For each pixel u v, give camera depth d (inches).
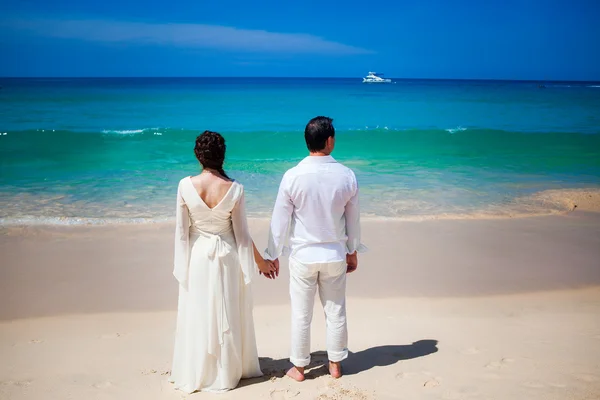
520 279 215.3
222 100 1660.9
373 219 319.6
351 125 1019.3
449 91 2768.2
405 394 119.6
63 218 314.0
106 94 1910.7
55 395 118.8
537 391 119.4
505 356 140.5
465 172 519.8
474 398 117.0
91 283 208.8
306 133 120.1
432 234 286.4
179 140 738.8
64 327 165.8
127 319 173.5
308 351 127.8
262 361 141.5
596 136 757.9
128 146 689.0
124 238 274.7
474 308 183.3
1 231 284.2
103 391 121.2
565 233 290.4
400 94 2258.9
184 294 121.3
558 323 167.3
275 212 121.3
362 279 214.5
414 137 772.0
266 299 193.3
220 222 119.2
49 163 565.3
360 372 132.3
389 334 159.6
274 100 1707.7
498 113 1268.5
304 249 120.7
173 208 349.7
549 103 1646.2
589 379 125.1
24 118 1031.6
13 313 177.3
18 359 140.3
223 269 119.0
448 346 148.6
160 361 139.7
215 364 121.9
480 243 269.6
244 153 713.6
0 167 535.8
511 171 528.4
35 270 223.6
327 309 127.9
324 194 117.8
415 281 212.5
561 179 478.0
